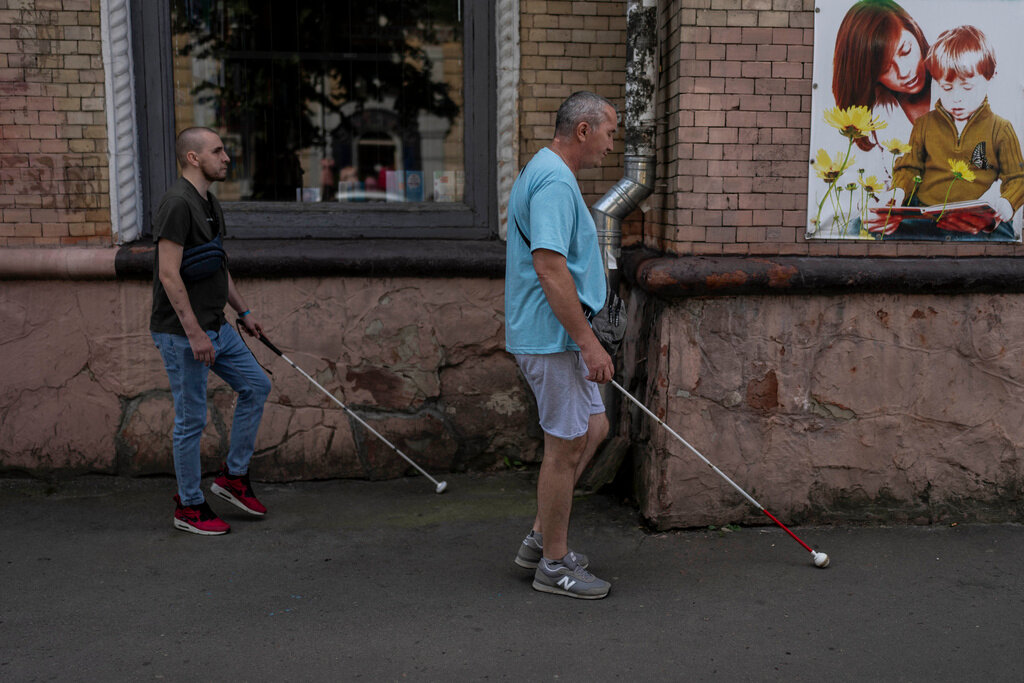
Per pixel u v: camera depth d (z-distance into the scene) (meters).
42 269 4.18
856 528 3.95
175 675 2.68
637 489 4.13
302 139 4.72
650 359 3.97
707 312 3.78
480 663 2.78
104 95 4.22
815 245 3.81
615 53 4.44
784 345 3.84
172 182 4.46
